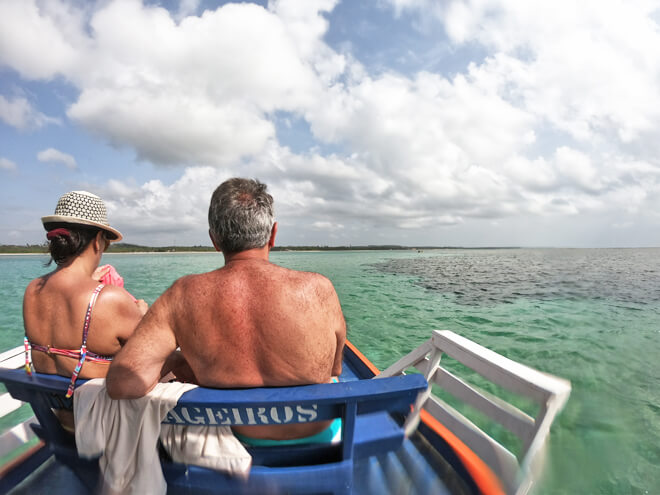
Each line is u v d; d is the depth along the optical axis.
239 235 1.12
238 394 1.00
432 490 1.40
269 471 1.14
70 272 1.44
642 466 2.40
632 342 5.93
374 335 6.48
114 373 1.03
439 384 1.76
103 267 1.79
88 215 1.45
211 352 1.06
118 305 1.44
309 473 1.13
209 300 1.06
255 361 1.07
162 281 16.59
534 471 1.27
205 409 1.04
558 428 2.93
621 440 2.78
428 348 1.85
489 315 8.41
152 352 1.07
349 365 3.23
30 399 1.32
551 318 8.02
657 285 14.66
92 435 1.14
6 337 6.19
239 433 1.20
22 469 1.36
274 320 1.05
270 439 1.18
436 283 16.05
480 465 1.43
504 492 1.30
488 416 1.41
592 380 4.21
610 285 14.83
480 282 16.47
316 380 1.12
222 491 1.16
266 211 1.16
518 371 1.26
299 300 1.07
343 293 12.56
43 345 1.43
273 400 0.98
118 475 1.12
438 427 1.70
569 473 2.25
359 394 0.98
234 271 1.11
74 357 1.40
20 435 1.44
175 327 1.09
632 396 3.72
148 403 1.06
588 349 5.51
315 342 1.09
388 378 1.06
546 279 17.69
